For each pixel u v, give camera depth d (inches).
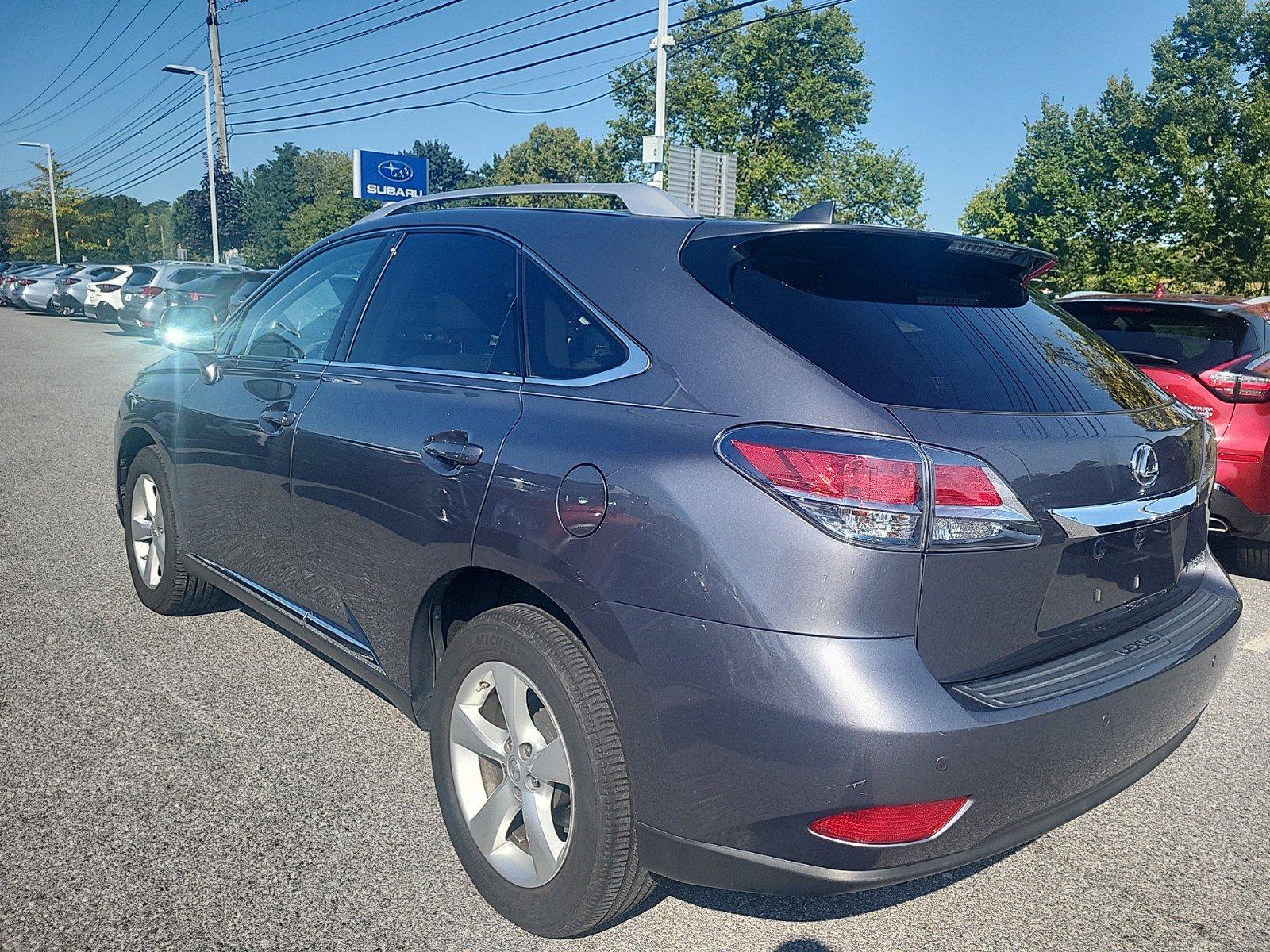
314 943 93.6
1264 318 217.6
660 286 95.0
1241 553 228.4
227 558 148.8
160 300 856.3
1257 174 1237.1
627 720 85.4
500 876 97.4
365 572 115.2
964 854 81.0
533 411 97.9
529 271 107.7
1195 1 1481.3
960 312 97.6
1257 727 151.2
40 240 3412.9
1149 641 94.7
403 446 108.2
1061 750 82.8
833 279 94.3
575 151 3646.7
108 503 262.5
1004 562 81.3
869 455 77.2
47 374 591.2
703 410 85.6
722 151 1943.9
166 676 153.0
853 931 100.0
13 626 171.3
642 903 96.0
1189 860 114.7
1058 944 98.5
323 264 142.9
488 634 96.3
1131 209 1311.5
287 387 132.0
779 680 76.7
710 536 80.4
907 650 77.4
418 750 132.3
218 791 120.0
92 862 104.4
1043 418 87.4
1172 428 101.3
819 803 76.4
